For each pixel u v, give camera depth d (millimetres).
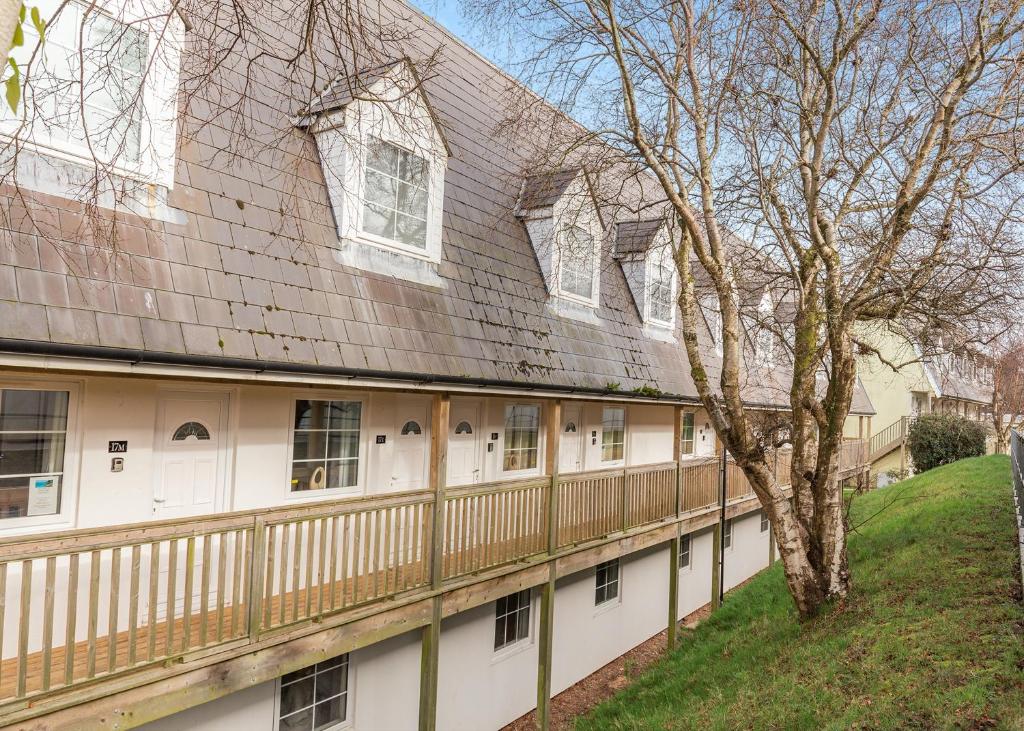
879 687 5637
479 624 9188
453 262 8523
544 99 8023
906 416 28703
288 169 6863
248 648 5070
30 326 4129
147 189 5441
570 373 9320
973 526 9750
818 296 8359
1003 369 20891
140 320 4770
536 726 9398
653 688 8750
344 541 5949
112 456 5359
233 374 5246
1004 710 4578
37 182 4723
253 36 7406
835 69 6988
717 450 14664
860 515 14188
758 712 6031
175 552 4613
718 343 16000
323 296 6418
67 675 4051
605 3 6785
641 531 10852
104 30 5059
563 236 10133
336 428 7355
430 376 6805
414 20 10398
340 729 7309
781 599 10586
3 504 4855
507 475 9969
